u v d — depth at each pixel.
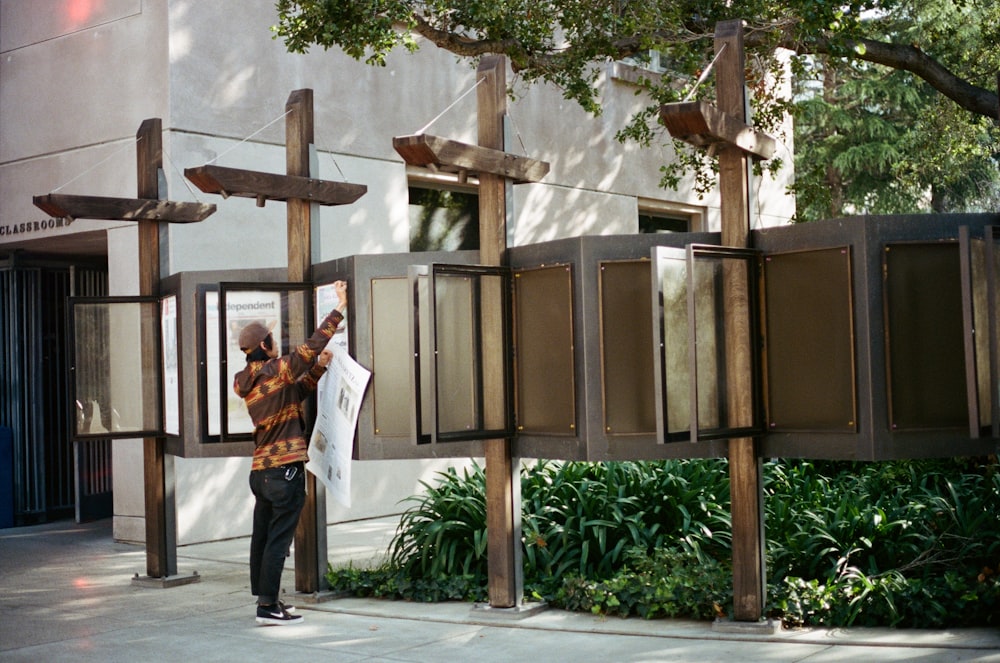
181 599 8.73
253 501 12.30
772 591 7.32
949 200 30.70
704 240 7.32
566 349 7.52
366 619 7.82
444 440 7.30
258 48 12.52
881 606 7.05
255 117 12.46
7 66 13.26
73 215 8.99
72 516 14.19
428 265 7.32
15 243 13.16
